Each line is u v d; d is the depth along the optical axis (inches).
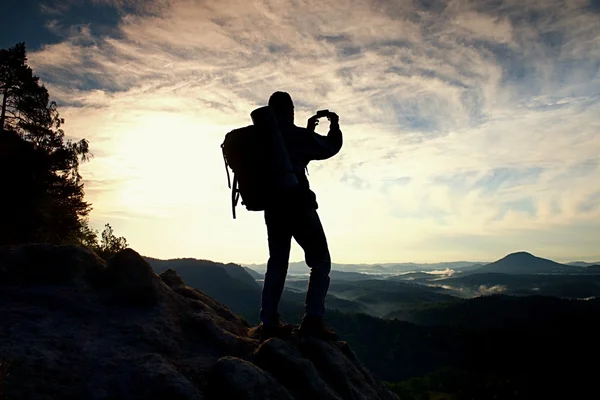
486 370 5531.5
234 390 99.8
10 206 709.9
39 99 1068.5
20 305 124.2
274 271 133.4
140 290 139.6
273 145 122.6
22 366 96.5
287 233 132.6
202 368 112.0
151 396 96.3
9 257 139.1
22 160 735.1
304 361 117.5
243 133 127.0
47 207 776.9
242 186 128.1
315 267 135.1
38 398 90.0
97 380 99.1
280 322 136.9
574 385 4790.8
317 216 131.8
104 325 124.1
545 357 5876.0
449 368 5669.3
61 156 981.2
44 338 109.7
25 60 1071.6
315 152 133.4
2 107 1047.0
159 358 107.6
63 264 143.1
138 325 125.2
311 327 134.1
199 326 133.0
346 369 130.7
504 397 4520.2
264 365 117.9
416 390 4722.0
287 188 122.0
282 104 135.4
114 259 148.5
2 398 86.5
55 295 130.9
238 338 130.7
